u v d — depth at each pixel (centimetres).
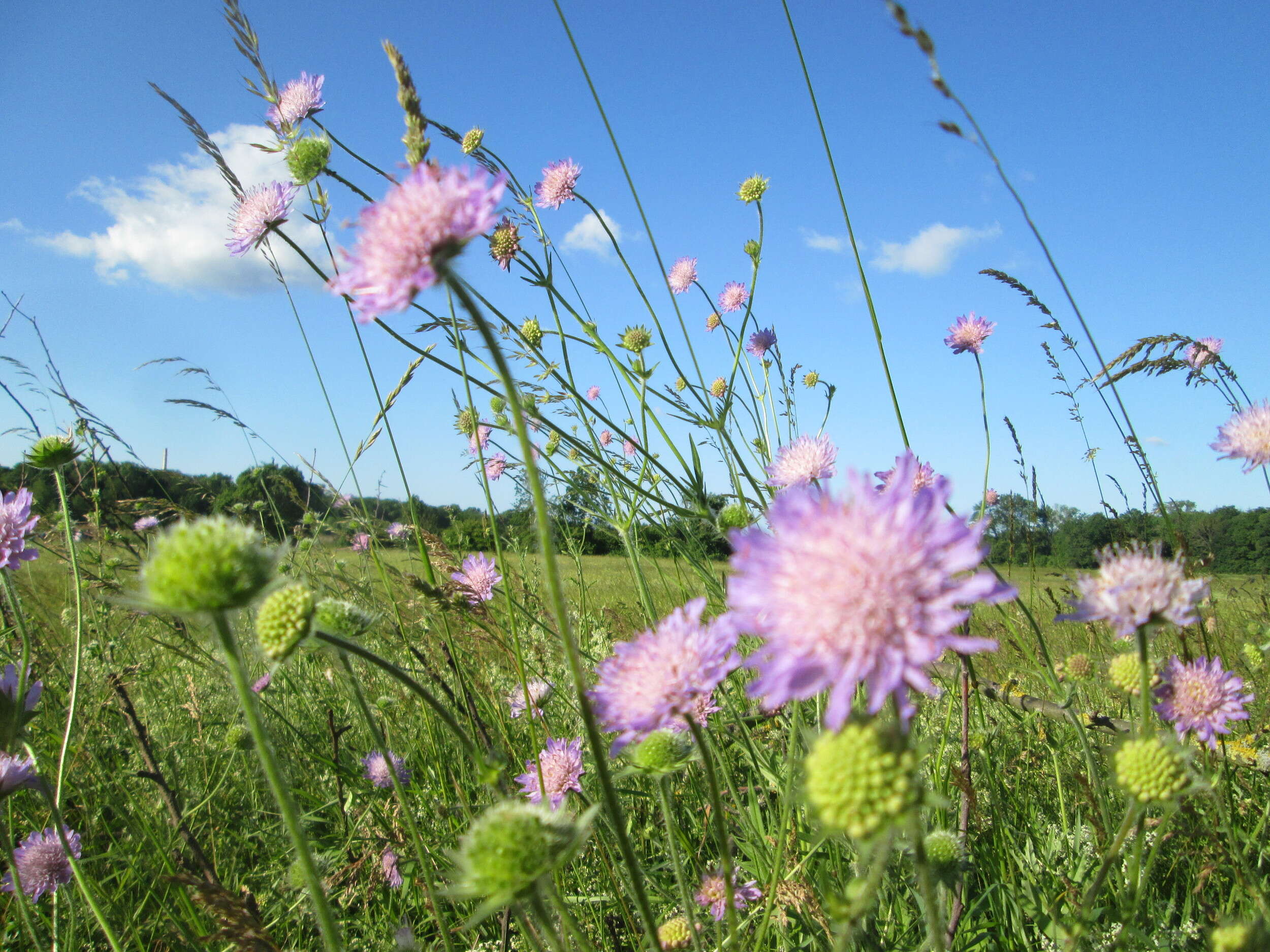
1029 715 337
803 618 112
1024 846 280
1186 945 212
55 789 324
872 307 280
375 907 309
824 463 284
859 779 104
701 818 315
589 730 141
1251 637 389
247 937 192
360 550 560
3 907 303
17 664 408
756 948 200
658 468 354
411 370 362
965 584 107
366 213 146
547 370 355
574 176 442
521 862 140
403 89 210
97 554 516
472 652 401
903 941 229
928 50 200
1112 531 416
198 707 404
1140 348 301
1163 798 144
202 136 351
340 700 461
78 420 493
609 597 511
